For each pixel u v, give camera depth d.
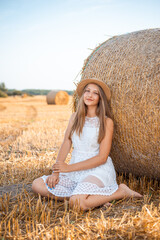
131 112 2.80
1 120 10.19
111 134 2.95
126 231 2.08
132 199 2.78
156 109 2.64
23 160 4.33
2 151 5.11
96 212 2.53
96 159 2.85
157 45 2.82
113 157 3.34
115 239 2.01
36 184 2.89
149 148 2.85
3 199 2.82
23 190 3.10
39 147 5.36
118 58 3.00
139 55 2.84
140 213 2.36
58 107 18.16
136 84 2.75
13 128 7.88
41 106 19.34
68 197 2.79
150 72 2.70
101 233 2.06
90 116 3.11
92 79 2.96
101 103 2.97
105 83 3.02
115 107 2.93
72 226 2.18
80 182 2.69
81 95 3.30
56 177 2.84
